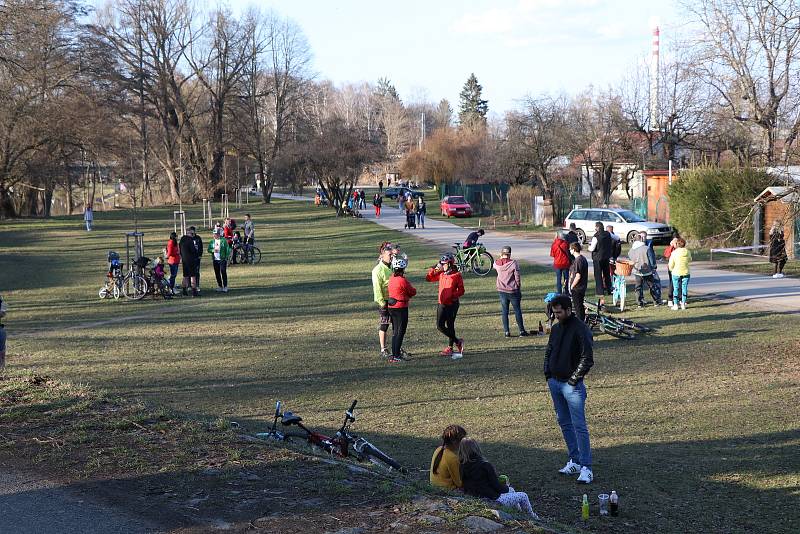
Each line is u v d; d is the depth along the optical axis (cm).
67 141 5862
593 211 3744
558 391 814
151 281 2423
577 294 1648
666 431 971
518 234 4394
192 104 8638
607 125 5141
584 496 694
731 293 2112
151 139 8362
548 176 5462
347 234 4850
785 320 1714
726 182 3195
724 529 678
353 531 536
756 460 856
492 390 1197
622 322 1599
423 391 1195
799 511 714
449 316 1420
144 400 1096
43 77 5466
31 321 2005
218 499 598
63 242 4738
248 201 8819
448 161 8194
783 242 2386
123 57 7356
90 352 1531
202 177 8350
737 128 4284
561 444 927
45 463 688
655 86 5075
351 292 2417
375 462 787
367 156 6438
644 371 1304
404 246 3872
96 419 820
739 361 1358
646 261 1922
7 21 4322
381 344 1456
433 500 598
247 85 8406
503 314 1638
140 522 556
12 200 7156
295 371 1338
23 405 873
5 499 605
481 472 677
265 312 2070
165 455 705
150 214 7056
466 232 4612
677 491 769
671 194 3541
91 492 617
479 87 15425
